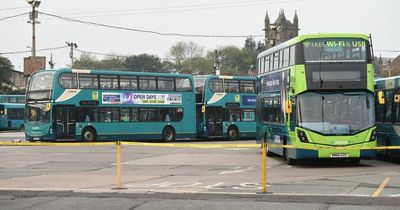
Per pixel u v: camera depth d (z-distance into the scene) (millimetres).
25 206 10984
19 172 18797
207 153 28000
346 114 19406
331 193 12578
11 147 33188
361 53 19703
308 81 19438
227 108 42312
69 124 35156
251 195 12195
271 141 23875
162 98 39188
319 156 19312
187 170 19469
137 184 14938
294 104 19766
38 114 34938
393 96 20766
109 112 36688
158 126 38781
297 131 19438
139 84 38219
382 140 21875
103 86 36625
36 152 29109
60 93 34969
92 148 32375
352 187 13672
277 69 22797
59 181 15797
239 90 42969
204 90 41750
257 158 24609
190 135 40312
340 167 20000
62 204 11180
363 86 19484
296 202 11109
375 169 19062
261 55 26516
